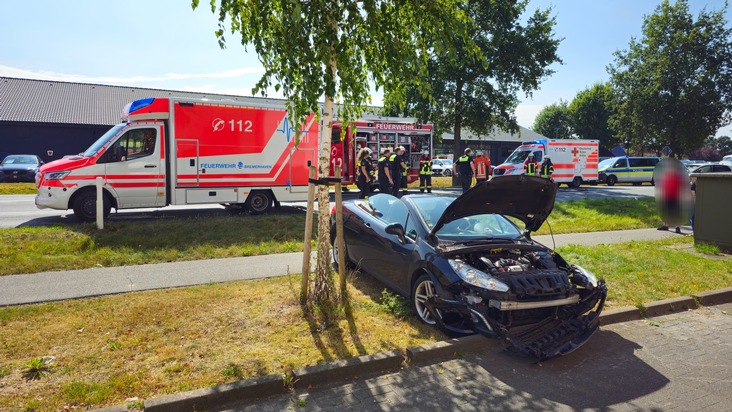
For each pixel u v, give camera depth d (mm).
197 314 5074
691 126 36188
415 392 3762
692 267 7719
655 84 36531
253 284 6238
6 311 4996
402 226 5789
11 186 18984
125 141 10430
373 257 6266
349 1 4840
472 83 26844
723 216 9070
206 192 11344
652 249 9195
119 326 4695
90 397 3395
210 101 11250
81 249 7879
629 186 29609
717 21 35688
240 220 10555
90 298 5562
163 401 3303
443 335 4805
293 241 9078
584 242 10164
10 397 3381
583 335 4629
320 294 5355
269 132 12008
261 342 4441
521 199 5395
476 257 5160
